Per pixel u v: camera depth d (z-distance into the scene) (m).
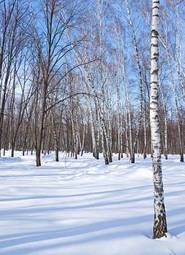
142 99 28.28
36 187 14.23
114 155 51.59
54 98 33.97
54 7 24.33
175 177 17.77
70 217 8.66
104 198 11.41
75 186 14.70
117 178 17.67
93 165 24.44
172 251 6.39
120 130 41.84
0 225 7.85
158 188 7.36
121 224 8.05
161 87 38.12
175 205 10.30
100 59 25.52
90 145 68.56
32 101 45.47
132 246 6.58
